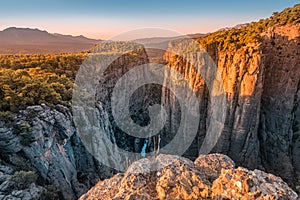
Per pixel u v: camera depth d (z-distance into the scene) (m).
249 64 54.47
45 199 25.53
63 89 45.94
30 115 31.02
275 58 56.56
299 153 56.12
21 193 23.33
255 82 53.62
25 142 28.12
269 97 57.78
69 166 34.34
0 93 33.59
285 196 10.55
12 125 28.31
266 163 58.59
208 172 14.34
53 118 33.38
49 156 30.89
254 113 55.09
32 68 62.00
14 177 24.38
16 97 33.03
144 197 12.47
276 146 56.84
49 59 73.69
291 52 54.38
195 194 12.07
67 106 39.94
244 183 11.03
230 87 57.41
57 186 29.16
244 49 56.31
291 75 54.22
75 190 32.44
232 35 66.75
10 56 84.94
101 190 14.84
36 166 28.48
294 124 56.09
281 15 66.25
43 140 30.50
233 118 57.47
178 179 13.10
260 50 54.44
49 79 51.53
